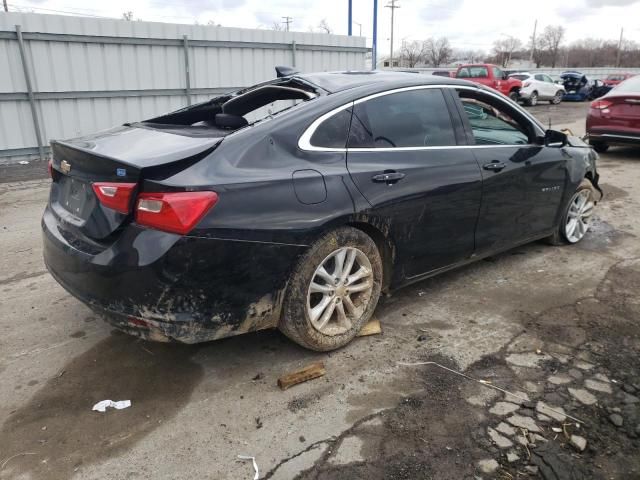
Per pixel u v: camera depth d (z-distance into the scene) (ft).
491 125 13.15
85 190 9.20
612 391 9.21
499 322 11.66
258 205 8.64
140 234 8.14
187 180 8.17
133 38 34.60
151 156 8.43
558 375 9.68
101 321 11.64
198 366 9.99
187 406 8.84
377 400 8.96
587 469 7.47
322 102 10.12
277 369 9.89
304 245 9.20
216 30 38.14
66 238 9.38
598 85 100.42
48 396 9.10
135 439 8.08
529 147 13.78
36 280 13.85
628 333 11.20
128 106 35.73
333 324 10.37
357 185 9.89
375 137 10.57
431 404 8.84
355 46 46.29
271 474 7.39
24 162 31.60
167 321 8.29
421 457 7.68
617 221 19.54
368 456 7.70
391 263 10.98
